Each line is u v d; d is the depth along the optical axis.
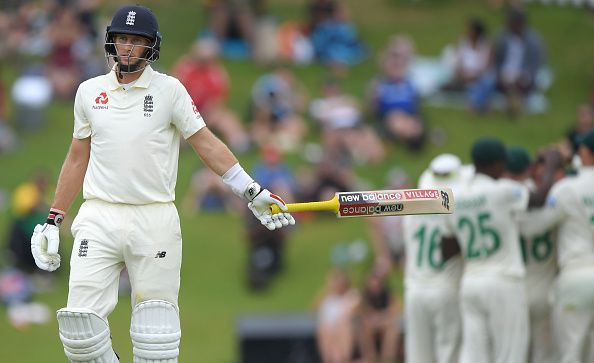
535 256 35.47
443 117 76.88
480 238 34.31
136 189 22.52
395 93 72.62
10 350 51.62
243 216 63.19
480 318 34.38
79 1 77.19
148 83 22.69
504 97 77.69
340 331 49.88
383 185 66.75
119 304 55.03
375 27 89.31
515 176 35.28
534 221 34.44
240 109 75.19
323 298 52.94
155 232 22.67
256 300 57.94
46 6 82.38
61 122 73.88
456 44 86.00
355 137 69.44
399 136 71.75
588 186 34.28
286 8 90.50
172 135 23.00
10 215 62.66
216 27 83.12
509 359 34.06
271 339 47.88
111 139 22.50
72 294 22.53
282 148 70.19
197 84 70.50
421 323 36.12
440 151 72.25
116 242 22.56
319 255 61.31
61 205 23.25
